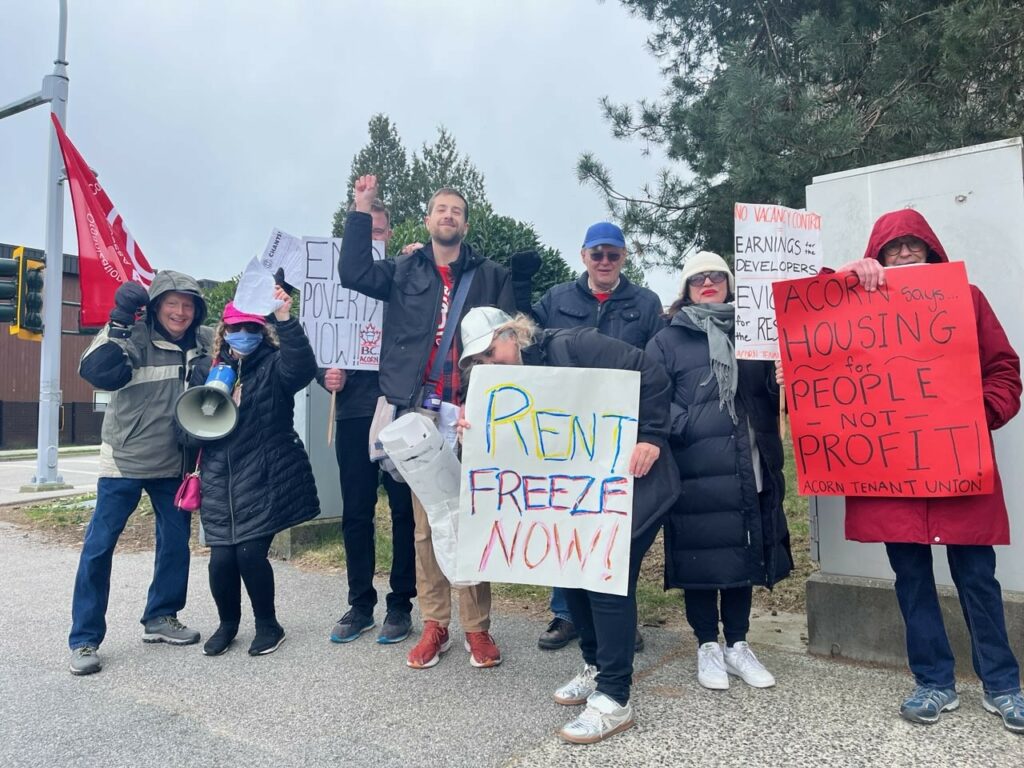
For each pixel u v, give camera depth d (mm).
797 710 2922
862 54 6609
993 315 2834
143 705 3195
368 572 4074
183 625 4113
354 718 3004
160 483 4012
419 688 3305
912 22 6504
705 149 7590
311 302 4215
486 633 3613
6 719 3082
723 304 3334
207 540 3758
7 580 5660
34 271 10852
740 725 2812
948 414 2754
